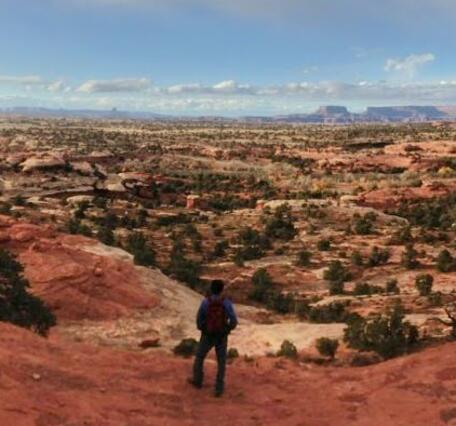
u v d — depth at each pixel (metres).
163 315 22.83
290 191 102.81
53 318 17.38
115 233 58.31
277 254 49.41
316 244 54.22
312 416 8.24
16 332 10.23
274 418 8.25
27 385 7.66
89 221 65.38
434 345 15.27
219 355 9.21
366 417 7.96
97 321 20.98
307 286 38.19
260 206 83.12
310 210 74.38
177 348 17.73
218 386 9.08
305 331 19.09
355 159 137.12
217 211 83.06
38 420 6.71
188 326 22.22
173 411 8.20
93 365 9.49
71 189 85.44
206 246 53.12
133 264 28.83
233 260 46.31
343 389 9.30
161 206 84.44
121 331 20.36
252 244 53.22
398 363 10.02
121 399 8.16
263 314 28.69
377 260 44.12
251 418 8.22
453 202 80.88
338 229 63.47
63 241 30.28
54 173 95.69
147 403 8.27
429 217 69.62
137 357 10.42
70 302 21.33
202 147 183.38
